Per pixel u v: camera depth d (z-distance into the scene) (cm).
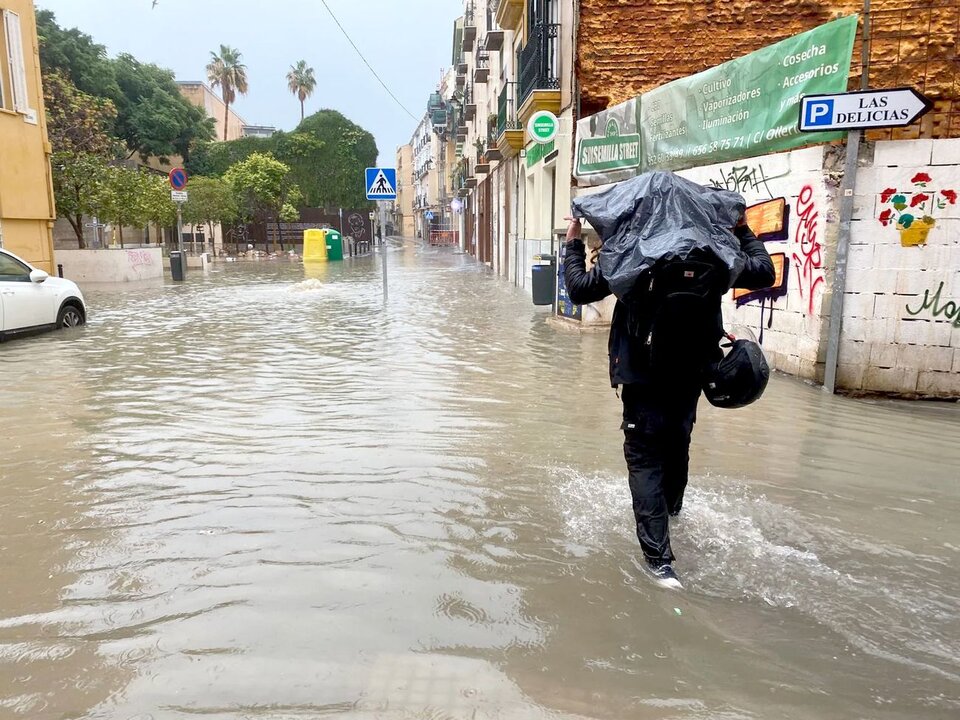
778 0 1151
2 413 635
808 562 342
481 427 582
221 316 1350
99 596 310
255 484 449
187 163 4881
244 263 3559
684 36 1179
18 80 1664
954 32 809
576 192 1264
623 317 332
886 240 658
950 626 287
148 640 275
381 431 570
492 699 240
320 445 532
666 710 235
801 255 736
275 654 266
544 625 286
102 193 2270
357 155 5516
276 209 4803
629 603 303
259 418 611
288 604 302
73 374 810
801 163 727
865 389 681
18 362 887
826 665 260
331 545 359
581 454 512
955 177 634
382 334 1103
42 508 412
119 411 640
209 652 267
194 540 366
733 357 327
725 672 255
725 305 881
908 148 643
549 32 1442
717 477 463
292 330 1155
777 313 783
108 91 3909
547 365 848
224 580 323
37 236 1772
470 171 4106
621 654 266
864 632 282
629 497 429
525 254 1892
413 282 2180
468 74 4266
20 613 296
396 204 12812
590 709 236
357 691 244
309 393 706
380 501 420
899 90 617
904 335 664
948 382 659
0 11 1614
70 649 269
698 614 295
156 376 796
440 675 253
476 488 442
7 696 242
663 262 306
